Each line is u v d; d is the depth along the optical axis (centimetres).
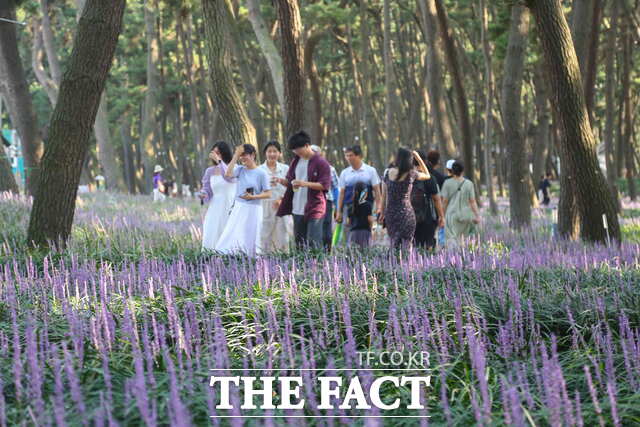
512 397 468
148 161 5084
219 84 1862
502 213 3384
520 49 2412
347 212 1405
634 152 6788
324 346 718
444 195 1614
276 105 5681
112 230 1688
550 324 813
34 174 2811
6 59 2786
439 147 2919
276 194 1464
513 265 1094
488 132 3119
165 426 515
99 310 779
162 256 1253
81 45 1311
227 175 1359
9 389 591
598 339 700
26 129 2830
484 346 693
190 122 7531
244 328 759
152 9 5041
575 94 1497
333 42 5434
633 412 577
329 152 6494
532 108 6359
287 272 991
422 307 752
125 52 6162
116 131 7350
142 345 688
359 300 849
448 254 1117
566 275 1038
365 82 3906
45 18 4422
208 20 1862
